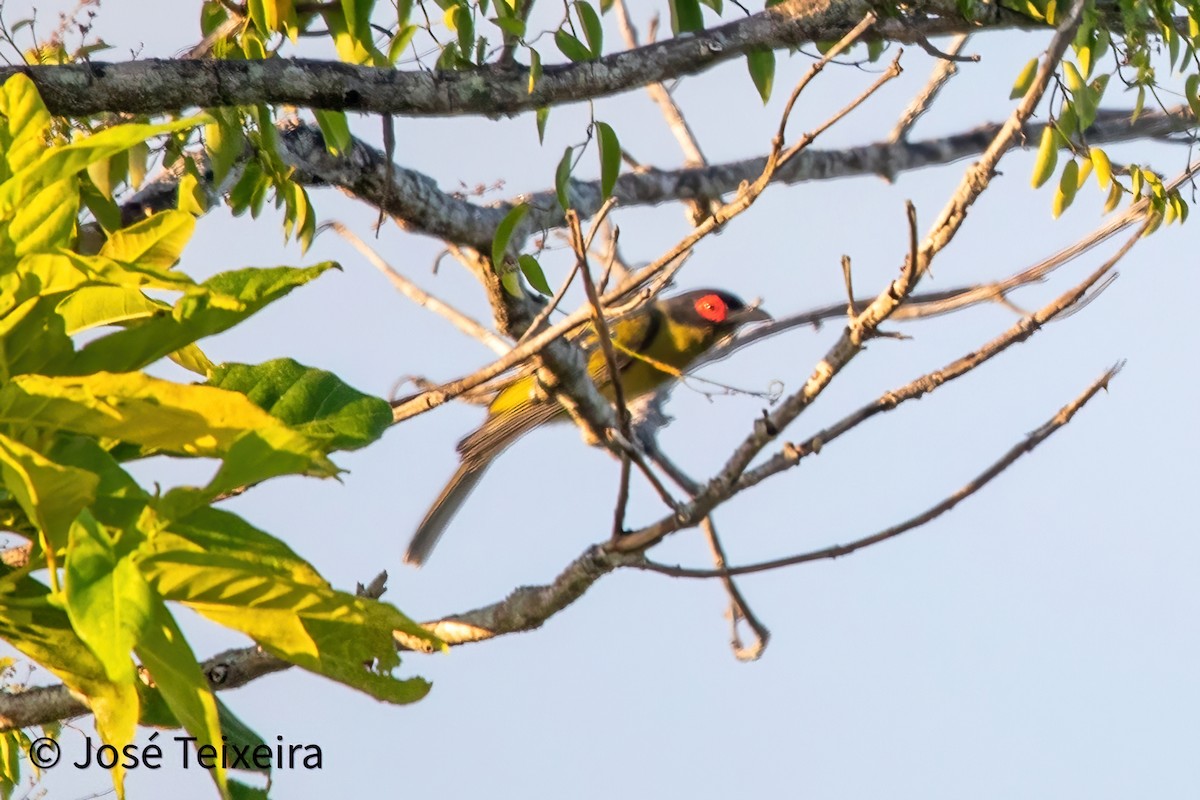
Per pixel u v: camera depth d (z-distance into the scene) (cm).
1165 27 902
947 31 901
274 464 427
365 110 790
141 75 728
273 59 765
